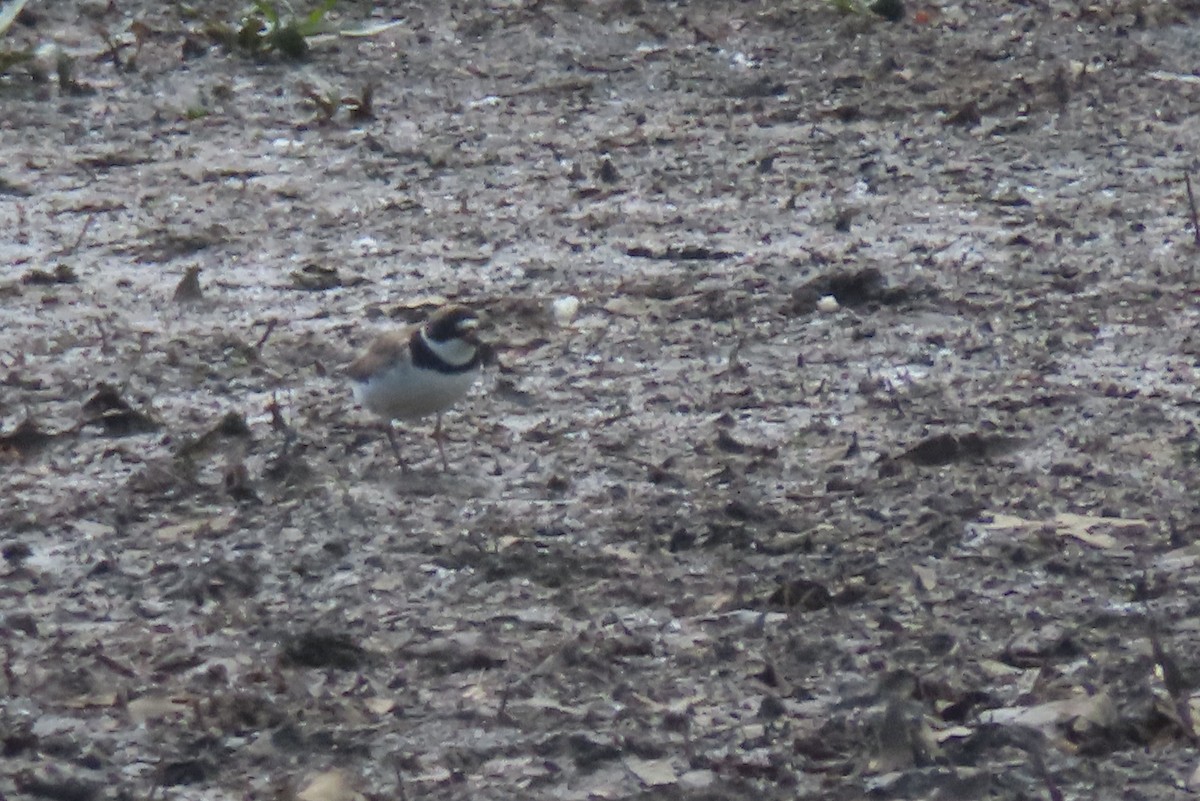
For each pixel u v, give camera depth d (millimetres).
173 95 20922
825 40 22172
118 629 9703
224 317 14766
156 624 9766
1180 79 20312
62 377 13477
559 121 19781
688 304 14617
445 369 11398
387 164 18609
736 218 16719
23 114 20297
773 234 16281
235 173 18422
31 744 8477
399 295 15125
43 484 11695
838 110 19656
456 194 17688
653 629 9508
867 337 13883
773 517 10758
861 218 16594
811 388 12891
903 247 15797
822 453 11750
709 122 19594
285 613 9805
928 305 14422
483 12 23531
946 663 9000
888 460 11500
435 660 9227
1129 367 13078
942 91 20188
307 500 11266
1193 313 14062
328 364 13672
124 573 10367
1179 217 16328
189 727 8625
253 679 9086
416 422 12500
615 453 11859
